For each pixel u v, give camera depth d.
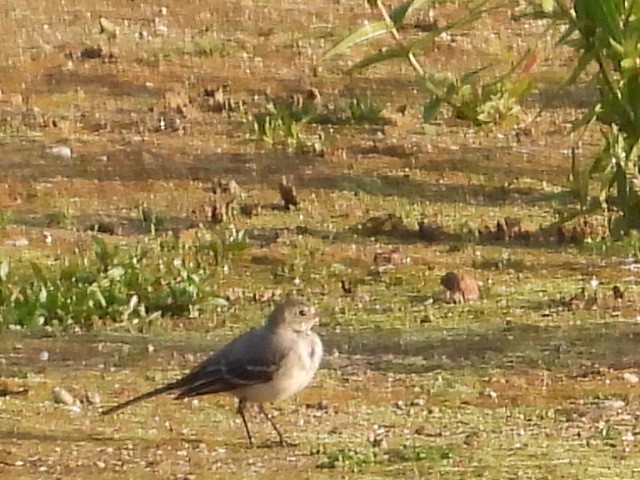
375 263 16.61
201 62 25.42
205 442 11.73
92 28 27.45
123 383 13.23
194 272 15.96
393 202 18.92
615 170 16.73
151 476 10.95
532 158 20.47
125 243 17.31
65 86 24.12
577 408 12.49
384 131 21.80
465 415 12.35
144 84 24.23
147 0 29.19
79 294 15.12
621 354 13.79
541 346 14.03
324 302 15.48
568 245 17.16
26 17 28.05
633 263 16.50
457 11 27.45
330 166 20.30
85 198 19.08
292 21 27.86
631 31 15.12
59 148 20.88
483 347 14.05
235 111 22.94
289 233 17.67
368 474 10.95
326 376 13.26
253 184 19.67
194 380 11.61
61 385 13.15
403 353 13.91
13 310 14.95
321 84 24.22
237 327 14.86
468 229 17.66
